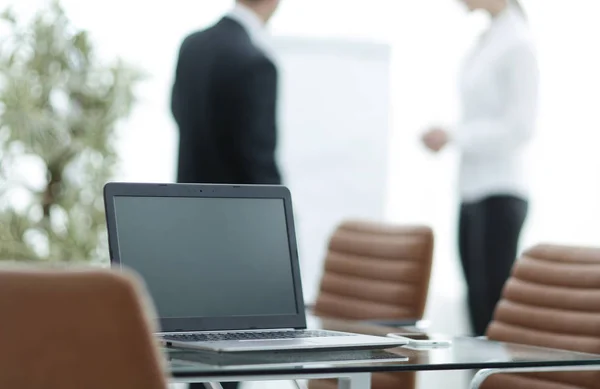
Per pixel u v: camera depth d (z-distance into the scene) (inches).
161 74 230.4
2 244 212.8
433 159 257.4
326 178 244.5
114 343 62.2
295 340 88.0
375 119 248.2
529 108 179.6
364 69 247.0
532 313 119.0
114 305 61.6
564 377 115.3
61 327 61.6
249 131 156.9
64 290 61.2
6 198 214.2
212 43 157.8
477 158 184.4
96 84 219.1
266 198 99.3
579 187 257.4
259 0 158.7
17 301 61.2
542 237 259.9
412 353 89.9
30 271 61.5
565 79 256.5
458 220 189.6
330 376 77.3
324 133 244.1
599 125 256.2
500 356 90.0
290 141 241.3
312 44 242.4
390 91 249.1
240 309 95.1
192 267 93.9
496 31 183.3
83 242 216.2
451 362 83.9
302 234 242.7
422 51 254.8
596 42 255.8
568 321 114.8
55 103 217.2
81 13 223.1
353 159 246.7
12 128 211.5
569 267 117.7
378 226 146.8
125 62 222.7
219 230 96.1
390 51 248.7
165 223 93.7
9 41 215.5
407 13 253.3
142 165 228.2
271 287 97.2
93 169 219.3
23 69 215.0
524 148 184.5
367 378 84.4
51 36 216.1
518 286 122.5
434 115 255.8
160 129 229.6
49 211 217.9
